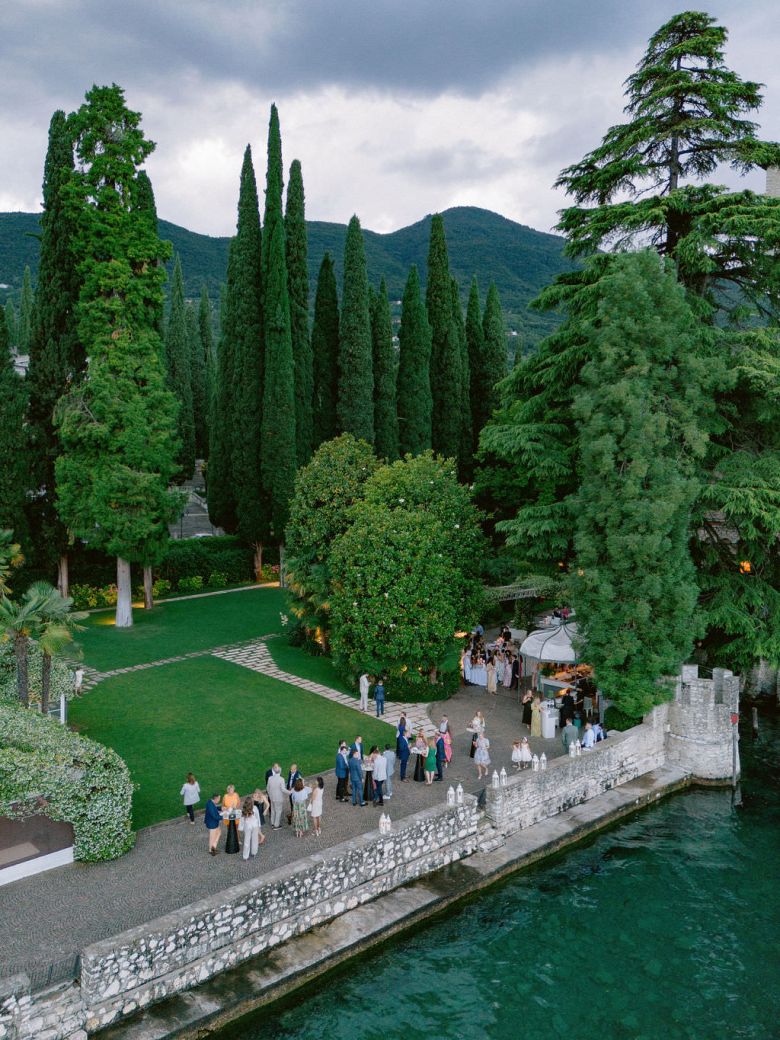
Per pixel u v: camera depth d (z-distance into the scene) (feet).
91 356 119.03
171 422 124.57
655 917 58.85
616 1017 48.32
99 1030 43.91
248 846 57.82
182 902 51.75
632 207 90.02
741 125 94.17
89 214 112.88
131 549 122.83
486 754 74.54
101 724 83.71
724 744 82.64
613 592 80.18
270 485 159.02
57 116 122.52
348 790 70.13
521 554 96.99
